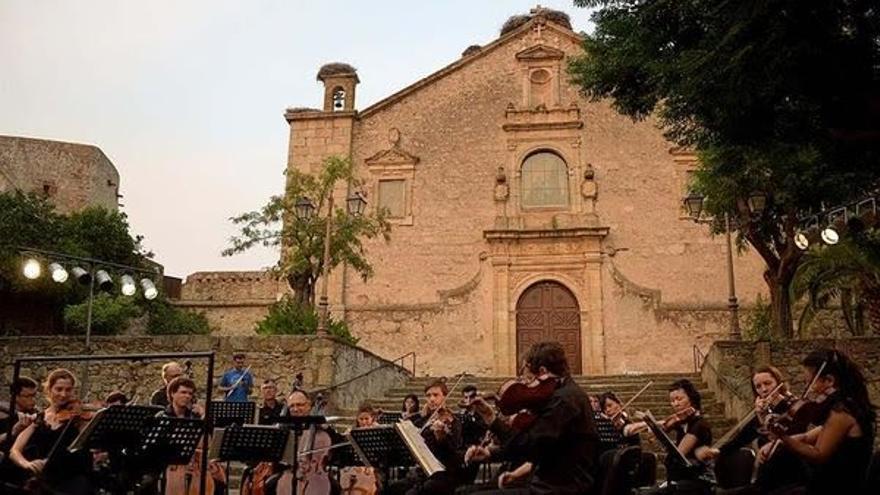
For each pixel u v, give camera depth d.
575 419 5.22
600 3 10.67
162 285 30.31
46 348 17.53
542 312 24.61
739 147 11.44
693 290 24.08
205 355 6.65
